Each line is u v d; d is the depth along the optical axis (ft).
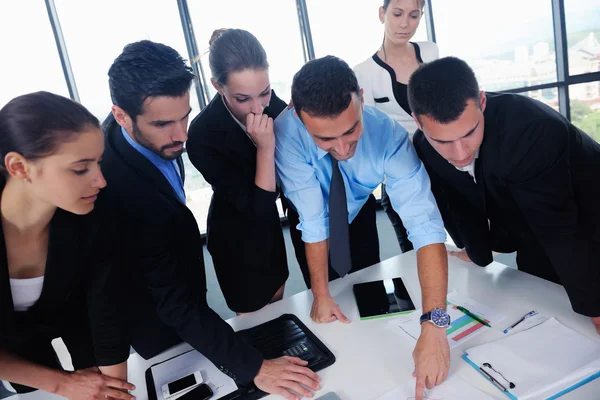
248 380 3.29
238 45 4.00
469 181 3.84
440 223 3.77
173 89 3.05
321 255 4.29
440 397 2.96
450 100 2.88
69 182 2.33
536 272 4.49
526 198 3.32
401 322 3.80
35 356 3.47
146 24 12.25
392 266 4.84
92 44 11.96
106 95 12.27
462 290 4.17
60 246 2.86
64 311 3.40
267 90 4.25
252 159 4.67
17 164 2.24
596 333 3.29
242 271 5.02
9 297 2.72
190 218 4.00
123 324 3.40
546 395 2.80
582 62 13.67
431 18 13.58
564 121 3.60
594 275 3.29
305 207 4.29
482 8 13.26
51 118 2.19
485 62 13.78
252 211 4.48
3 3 11.05
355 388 3.15
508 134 3.24
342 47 13.60
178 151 3.44
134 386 3.35
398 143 3.96
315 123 3.17
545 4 13.21
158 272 3.38
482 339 3.46
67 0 11.57
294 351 3.61
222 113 4.55
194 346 3.41
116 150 3.55
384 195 6.83
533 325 3.49
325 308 4.02
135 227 3.35
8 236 2.71
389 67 6.69
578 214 3.40
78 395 3.19
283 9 12.96
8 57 11.37
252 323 4.14
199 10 12.49
